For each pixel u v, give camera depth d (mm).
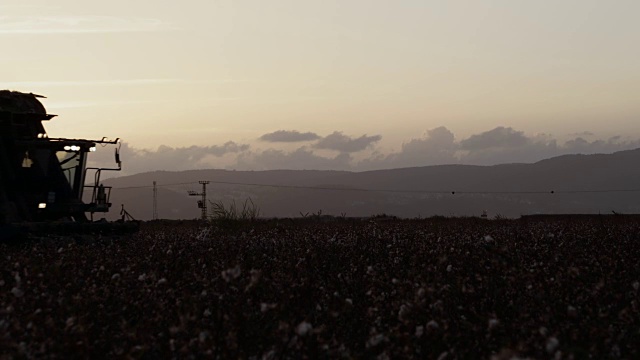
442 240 23547
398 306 10977
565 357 8445
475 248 19734
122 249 20297
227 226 33000
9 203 25594
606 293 11336
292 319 9789
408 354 8570
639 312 10297
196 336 9289
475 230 31969
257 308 11016
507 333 9531
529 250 18797
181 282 12773
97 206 27547
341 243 22547
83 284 13078
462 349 9117
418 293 10047
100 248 21500
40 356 8578
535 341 8766
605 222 39938
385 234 25844
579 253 18078
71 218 27531
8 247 22062
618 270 14555
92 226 24844
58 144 27250
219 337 8914
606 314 9781
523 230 31125
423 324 10055
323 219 55656
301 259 16609
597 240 22500
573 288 11664
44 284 12773
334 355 8602
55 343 8742
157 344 9289
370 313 10562
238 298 10961
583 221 42312
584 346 9234
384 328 10125
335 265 17078
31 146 26750
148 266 16031
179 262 16188
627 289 12492
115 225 25531
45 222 24188
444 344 9125
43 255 18125
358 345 9742
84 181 27781
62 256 16984
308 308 11367
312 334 8625
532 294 11547
